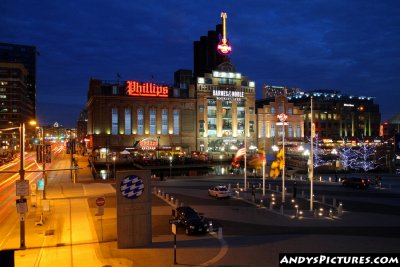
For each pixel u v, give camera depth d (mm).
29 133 194625
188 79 148000
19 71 177000
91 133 128125
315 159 106500
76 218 36281
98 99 118250
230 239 28562
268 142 139125
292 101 182500
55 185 62031
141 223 27266
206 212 39094
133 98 122188
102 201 29953
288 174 80000
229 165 111438
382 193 53281
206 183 66125
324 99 173250
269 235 29625
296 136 143250
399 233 30000
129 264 23141
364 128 171125
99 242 28172
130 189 27094
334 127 164625
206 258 24078
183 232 30875
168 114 127312
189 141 130000
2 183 70875
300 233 30156
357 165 107125
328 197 49438
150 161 99375
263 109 139875
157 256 24641
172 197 45781
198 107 130875
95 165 99562
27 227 33281
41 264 23312
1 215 39594
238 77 137750
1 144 171500
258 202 45156
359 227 32156
